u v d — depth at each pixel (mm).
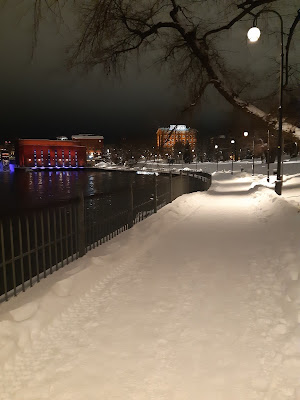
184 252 7039
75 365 3227
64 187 106750
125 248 6996
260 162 74062
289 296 4359
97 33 7195
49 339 3699
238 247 7301
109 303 4582
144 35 8523
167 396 2779
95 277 5367
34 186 111562
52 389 2896
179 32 9023
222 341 3555
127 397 2781
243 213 12367
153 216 10602
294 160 54344
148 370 3125
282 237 7652
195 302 4539
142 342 3592
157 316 4172
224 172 58312
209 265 6113
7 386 2953
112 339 3672
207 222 10516
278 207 11242
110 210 8250
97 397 2789
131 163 139375
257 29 8516
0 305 4121
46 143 197000
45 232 13648
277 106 9797
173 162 105562
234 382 2914
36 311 4012
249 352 3334
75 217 6234
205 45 9047
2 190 101750
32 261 10922
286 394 2732
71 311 4355
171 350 3432
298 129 9734
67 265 5664
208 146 104625
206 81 9523
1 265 4387
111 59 8039
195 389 2850
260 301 4469
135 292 4945
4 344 3385
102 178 130375
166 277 5547
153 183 11281
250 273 5586
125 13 7871
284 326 3729
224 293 4801
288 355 3195
